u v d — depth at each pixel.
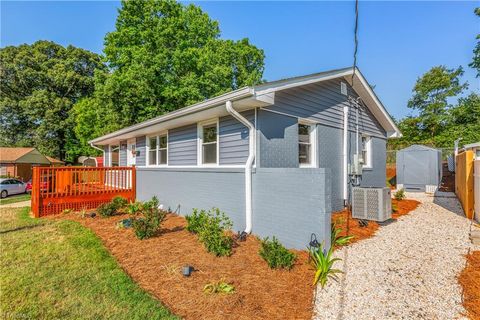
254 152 5.19
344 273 3.61
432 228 5.77
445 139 20.86
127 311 2.74
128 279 3.44
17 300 2.98
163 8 18.06
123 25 17.89
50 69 28.91
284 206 4.56
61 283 3.36
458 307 2.81
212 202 6.18
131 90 16.86
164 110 18.45
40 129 27.86
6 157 24.72
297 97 6.14
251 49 23.72
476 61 16.08
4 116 29.19
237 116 4.95
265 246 3.97
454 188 11.75
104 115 19.44
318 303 2.93
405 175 12.63
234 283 3.28
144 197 9.38
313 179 4.14
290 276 3.47
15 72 28.25
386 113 9.34
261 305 2.85
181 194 7.38
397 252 4.37
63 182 8.34
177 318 2.61
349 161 8.00
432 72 24.02
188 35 19.44
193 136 7.07
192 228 5.32
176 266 3.78
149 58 17.11
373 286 3.29
